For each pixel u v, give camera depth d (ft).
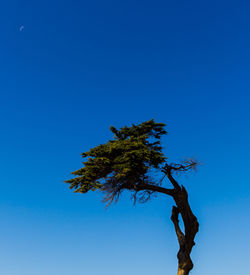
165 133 90.07
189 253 80.69
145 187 87.40
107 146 80.28
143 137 81.41
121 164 73.36
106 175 81.46
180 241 82.89
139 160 73.87
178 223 86.33
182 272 77.97
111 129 87.40
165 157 76.74
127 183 85.66
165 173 89.97
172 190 88.99
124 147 75.61
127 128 89.10
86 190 74.33
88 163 77.71
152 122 88.94
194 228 83.41
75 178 74.43
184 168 89.51
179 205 87.15
